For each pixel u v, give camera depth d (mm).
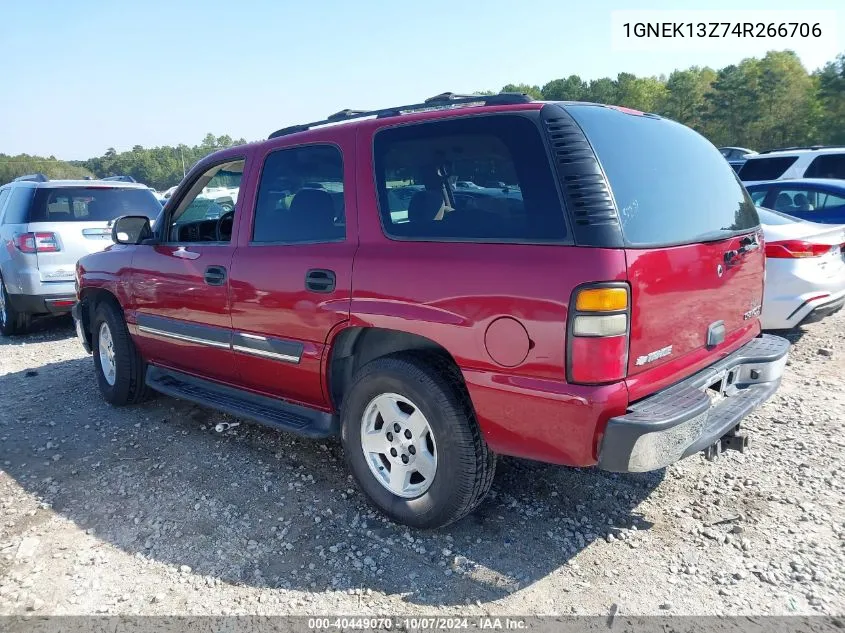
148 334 4520
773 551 2924
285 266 3443
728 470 3686
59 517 3402
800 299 5625
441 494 2936
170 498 3557
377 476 3230
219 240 4207
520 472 3732
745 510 3268
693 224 2900
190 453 4137
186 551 3051
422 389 2900
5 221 7859
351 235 3201
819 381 5121
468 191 2814
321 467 3877
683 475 3648
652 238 2592
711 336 2982
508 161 2701
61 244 7328
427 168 2955
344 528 3207
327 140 3367
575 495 3469
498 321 2613
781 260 5660
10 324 7773
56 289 7336
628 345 2469
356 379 3193
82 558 3020
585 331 2414
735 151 21656
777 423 4309
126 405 5062
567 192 2523
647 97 102375
